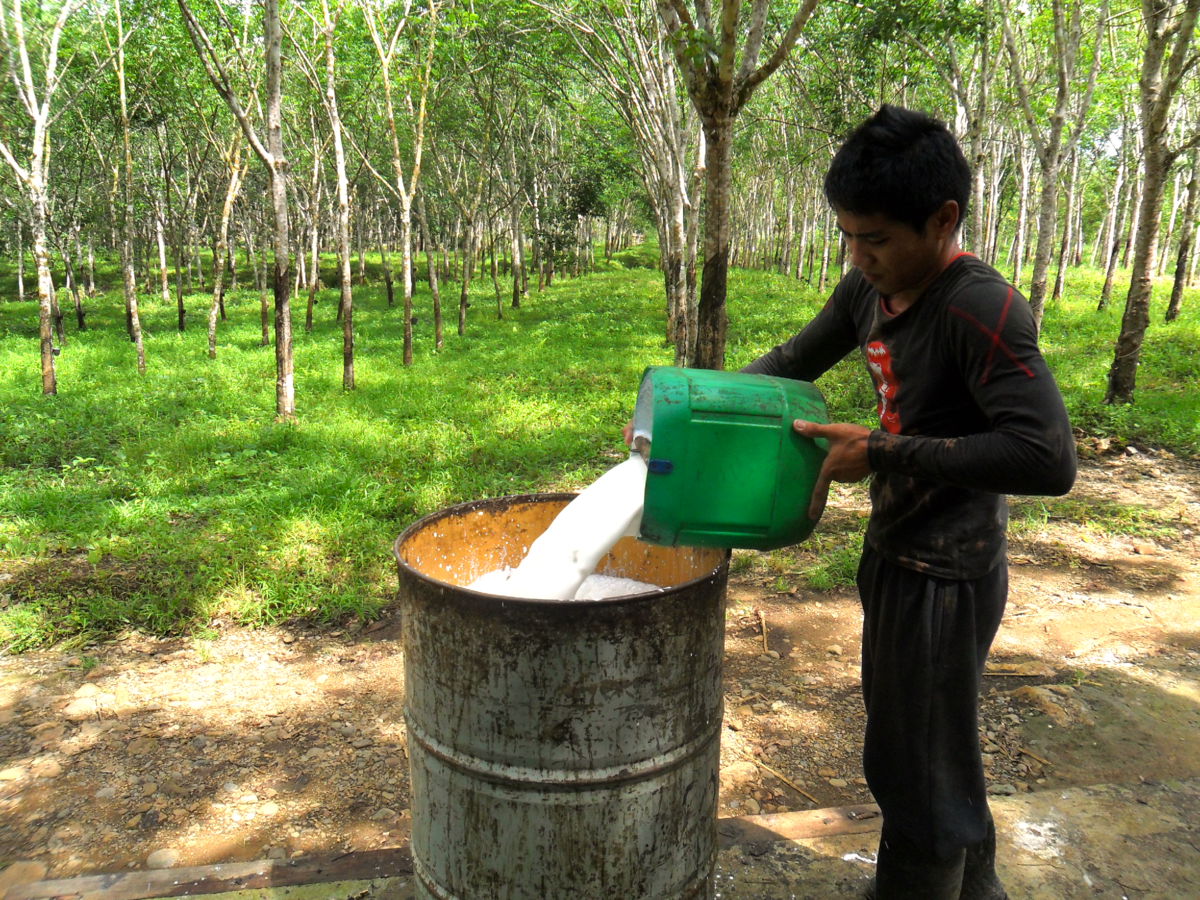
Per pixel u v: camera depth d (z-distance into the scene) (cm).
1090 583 435
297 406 970
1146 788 258
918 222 138
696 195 1156
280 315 887
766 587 444
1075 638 371
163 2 1238
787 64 1343
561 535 162
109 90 1453
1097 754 282
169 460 701
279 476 663
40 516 552
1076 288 2420
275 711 332
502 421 856
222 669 366
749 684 346
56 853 249
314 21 1159
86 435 822
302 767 295
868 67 1237
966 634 159
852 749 299
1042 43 1334
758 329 1661
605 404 933
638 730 149
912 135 136
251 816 267
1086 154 2706
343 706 336
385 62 1254
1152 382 995
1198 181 1472
